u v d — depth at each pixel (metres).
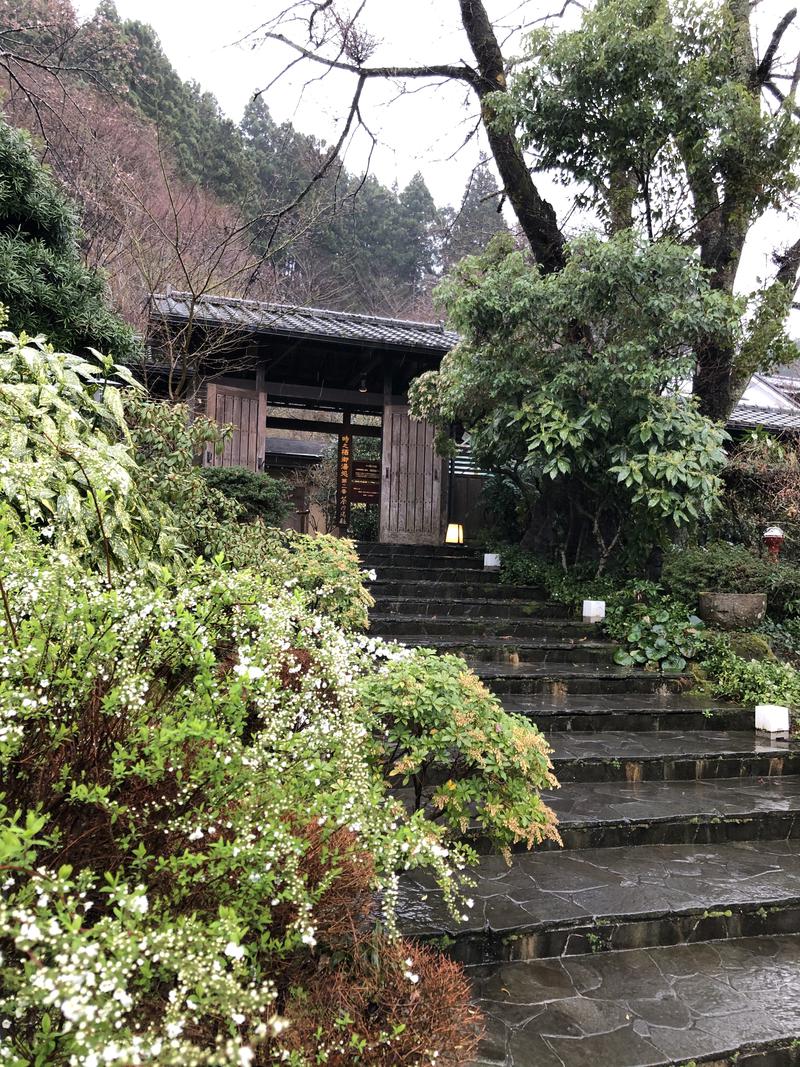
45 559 2.29
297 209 10.07
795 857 3.71
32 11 10.70
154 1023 1.43
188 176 13.23
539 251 8.40
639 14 6.77
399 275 19.16
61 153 9.96
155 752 1.58
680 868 3.48
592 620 6.96
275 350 9.59
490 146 8.25
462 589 7.64
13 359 3.77
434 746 2.61
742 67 8.12
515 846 3.60
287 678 2.54
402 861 2.02
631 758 4.51
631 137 7.04
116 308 9.05
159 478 4.61
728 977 2.74
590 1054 2.22
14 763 1.66
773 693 5.58
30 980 1.10
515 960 2.78
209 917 1.64
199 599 2.08
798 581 7.37
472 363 7.17
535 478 8.55
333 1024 1.63
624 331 6.57
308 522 13.06
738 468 9.33
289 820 1.83
